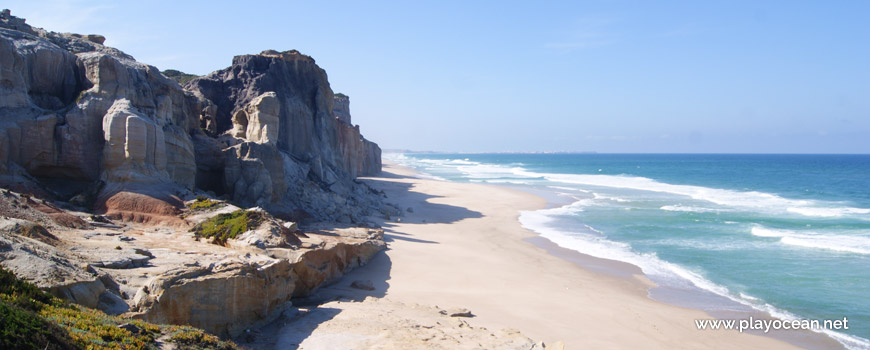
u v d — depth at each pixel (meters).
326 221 40.84
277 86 60.59
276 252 24.41
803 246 38.50
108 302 15.80
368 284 26.69
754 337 22.14
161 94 37.16
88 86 33.09
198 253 22.25
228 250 23.98
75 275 15.46
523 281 29.06
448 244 37.81
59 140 30.64
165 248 22.83
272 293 20.56
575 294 27.11
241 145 39.78
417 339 18.38
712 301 26.44
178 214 29.12
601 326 22.89
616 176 130.25
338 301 23.94
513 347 18.34
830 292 27.78
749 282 29.53
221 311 18.27
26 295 13.01
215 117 51.88
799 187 97.69
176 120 38.84
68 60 33.78
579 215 54.25
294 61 64.81
